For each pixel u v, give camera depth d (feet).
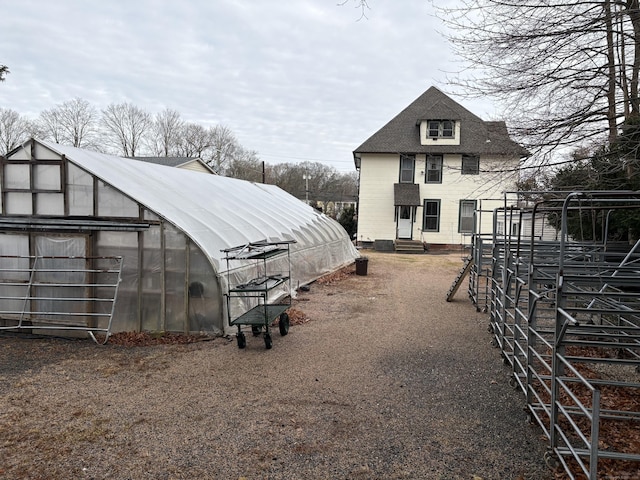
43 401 19.33
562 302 14.52
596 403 10.92
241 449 15.57
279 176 228.43
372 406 18.99
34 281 30.12
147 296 29.22
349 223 114.52
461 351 26.40
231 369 23.25
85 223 29.25
